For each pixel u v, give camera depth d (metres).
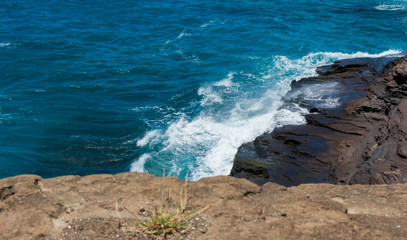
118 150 21.30
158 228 3.77
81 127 23.52
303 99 21.98
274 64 31.52
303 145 17.28
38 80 29.95
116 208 3.92
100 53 35.53
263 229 3.79
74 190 4.46
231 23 42.75
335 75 24.61
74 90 28.41
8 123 23.66
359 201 4.29
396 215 4.02
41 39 38.53
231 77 29.69
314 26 40.66
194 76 30.55
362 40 36.41
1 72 31.12
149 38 39.22
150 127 23.39
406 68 18.05
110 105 26.39
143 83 29.70
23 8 49.25
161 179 4.70
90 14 46.97
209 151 20.58
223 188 4.49
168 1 52.06
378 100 18.86
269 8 47.50
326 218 3.95
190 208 4.17
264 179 15.91
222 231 3.78
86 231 3.83
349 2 49.28
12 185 4.48
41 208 4.12
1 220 3.93
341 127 18.14
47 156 20.72
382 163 12.37
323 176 15.09
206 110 24.88
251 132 21.47
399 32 38.19
